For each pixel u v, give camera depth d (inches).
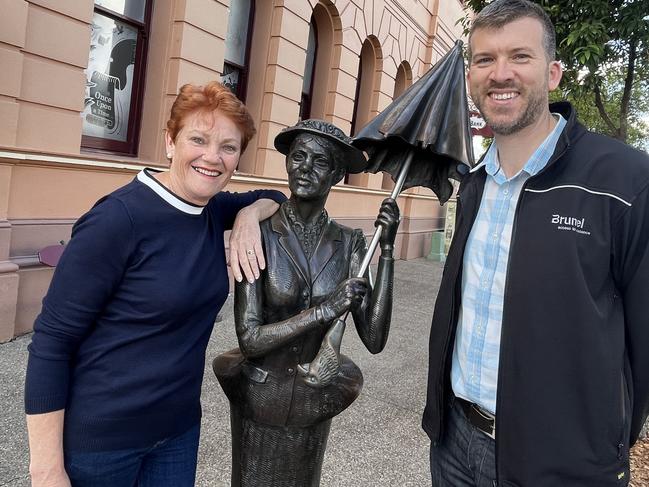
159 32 217.6
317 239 72.1
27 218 169.8
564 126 64.4
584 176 60.0
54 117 173.0
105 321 58.9
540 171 61.9
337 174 70.6
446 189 83.4
